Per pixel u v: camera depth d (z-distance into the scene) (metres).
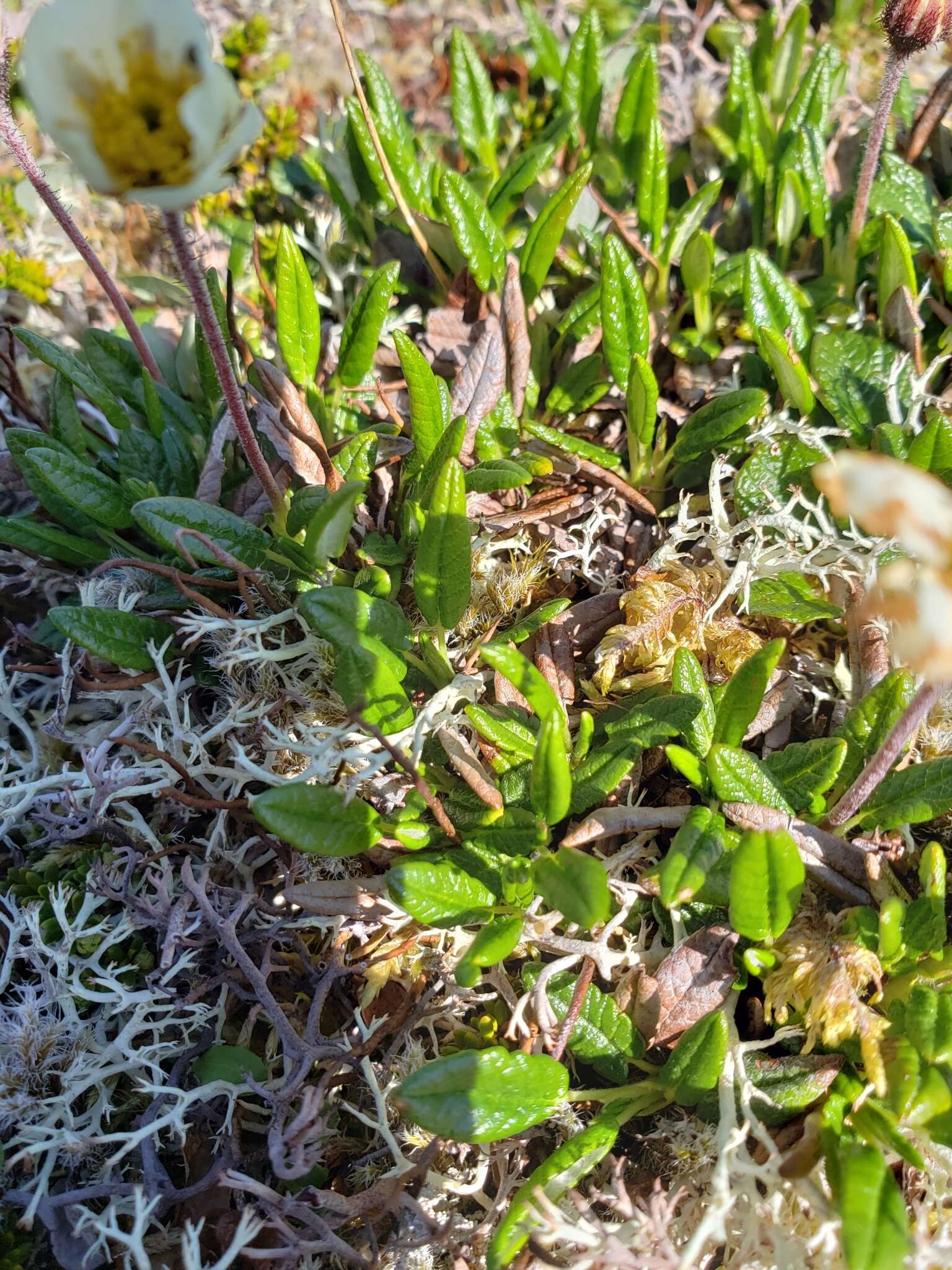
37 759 0.14
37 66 0.08
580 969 0.12
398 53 0.23
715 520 0.13
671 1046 0.11
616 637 0.13
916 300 0.15
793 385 0.14
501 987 0.12
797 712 0.13
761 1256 0.10
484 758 0.13
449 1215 0.11
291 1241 0.10
